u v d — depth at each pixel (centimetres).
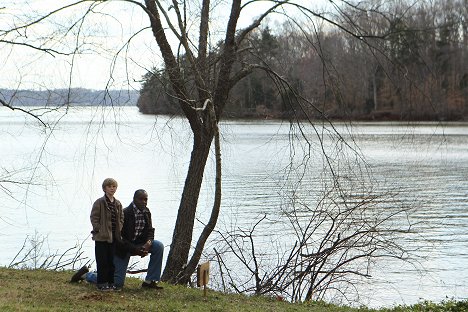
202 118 1777
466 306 1385
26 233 2728
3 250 2397
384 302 1819
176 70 1655
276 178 4225
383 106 7100
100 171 5266
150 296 1251
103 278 1237
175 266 1753
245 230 2577
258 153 6312
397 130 7156
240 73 1780
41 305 1086
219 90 1769
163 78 1650
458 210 3159
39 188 3897
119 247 1251
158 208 3441
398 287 1942
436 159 5503
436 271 2095
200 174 1786
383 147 6372
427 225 2780
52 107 1616
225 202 3425
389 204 3069
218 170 1734
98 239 1226
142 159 6181
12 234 2706
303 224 2570
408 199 3441
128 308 1123
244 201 3409
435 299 1833
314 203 2923
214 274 1908
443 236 2586
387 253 2250
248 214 3023
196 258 1725
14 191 3775
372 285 1944
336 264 1862
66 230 2817
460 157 5641
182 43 1619
